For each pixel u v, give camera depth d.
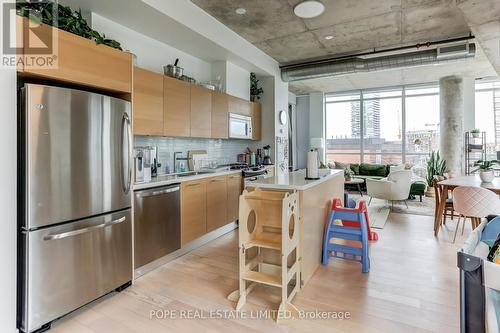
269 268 2.45
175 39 3.51
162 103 3.14
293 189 2.31
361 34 4.15
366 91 8.28
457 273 2.59
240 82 4.86
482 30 3.40
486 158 7.18
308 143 8.91
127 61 2.38
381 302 2.12
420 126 7.73
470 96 7.05
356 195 6.92
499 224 1.40
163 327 1.87
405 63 4.54
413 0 3.20
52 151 1.82
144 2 2.60
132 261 2.45
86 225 2.04
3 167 1.63
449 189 3.98
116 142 2.26
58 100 1.84
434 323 1.86
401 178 5.13
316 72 5.12
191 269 2.78
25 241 1.73
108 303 2.16
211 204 3.55
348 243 3.44
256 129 5.22
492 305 0.89
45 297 1.81
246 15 3.54
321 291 2.30
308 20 3.69
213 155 4.60
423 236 3.69
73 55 1.96
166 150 3.70
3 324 1.65
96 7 2.67
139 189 2.55
